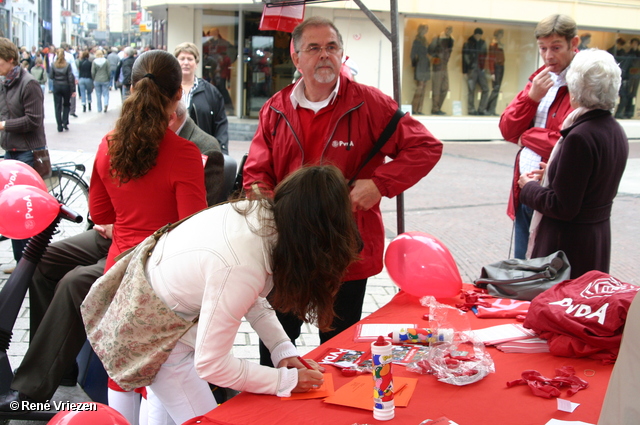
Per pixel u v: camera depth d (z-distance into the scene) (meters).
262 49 14.62
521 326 2.42
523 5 15.21
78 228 6.35
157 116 2.39
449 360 2.08
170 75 2.45
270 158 2.98
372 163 2.92
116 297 2.01
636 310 1.27
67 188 6.68
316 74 2.73
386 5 13.95
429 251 2.67
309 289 1.70
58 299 2.77
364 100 2.83
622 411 1.30
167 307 1.90
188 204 2.47
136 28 66.06
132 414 2.57
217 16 14.28
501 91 16.08
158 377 2.06
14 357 3.62
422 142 2.83
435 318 2.36
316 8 13.77
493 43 15.58
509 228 7.36
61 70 13.73
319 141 2.87
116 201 2.55
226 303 1.73
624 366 1.30
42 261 3.16
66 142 12.39
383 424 1.73
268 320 2.19
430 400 1.87
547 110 3.78
